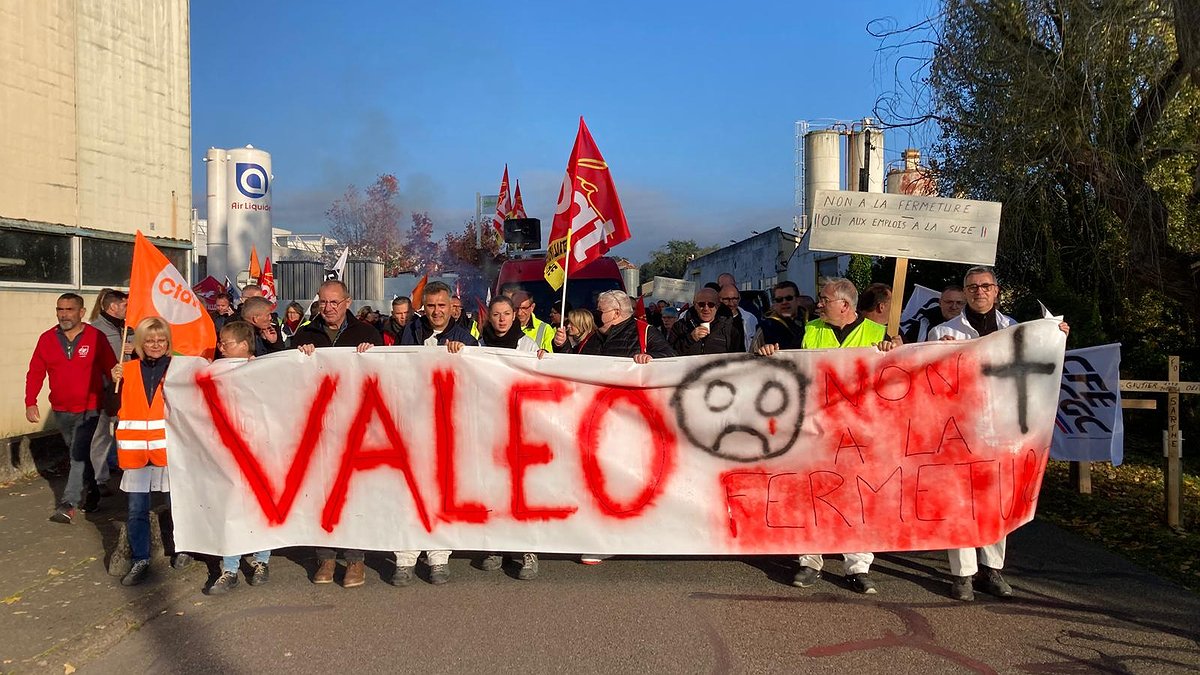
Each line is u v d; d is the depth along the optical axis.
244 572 5.91
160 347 5.56
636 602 5.18
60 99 9.50
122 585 5.42
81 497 7.21
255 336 6.72
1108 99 8.79
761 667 4.24
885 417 5.26
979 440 5.19
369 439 5.55
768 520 5.36
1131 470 9.14
